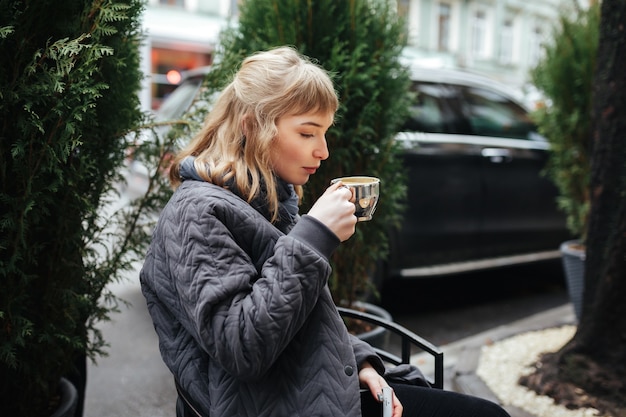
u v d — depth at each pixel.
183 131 2.17
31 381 1.86
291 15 2.60
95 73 1.82
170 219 1.30
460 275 5.70
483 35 22.02
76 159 1.80
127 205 2.18
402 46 2.87
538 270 5.93
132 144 2.05
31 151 1.60
